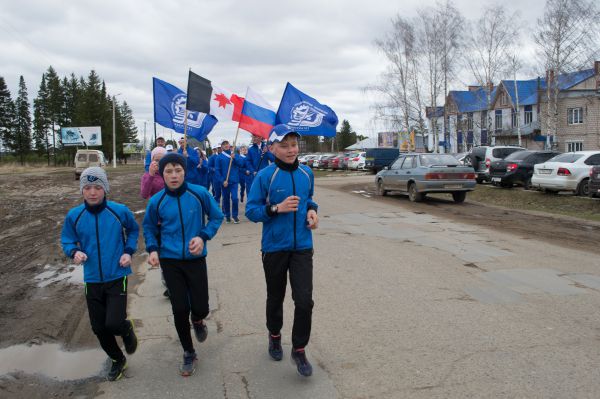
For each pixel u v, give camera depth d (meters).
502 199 17.05
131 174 48.12
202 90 7.11
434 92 42.09
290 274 4.04
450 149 57.09
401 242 9.34
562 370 3.88
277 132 4.02
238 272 7.25
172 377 3.99
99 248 3.90
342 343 4.52
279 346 4.25
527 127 50.19
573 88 46.03
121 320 3.88
